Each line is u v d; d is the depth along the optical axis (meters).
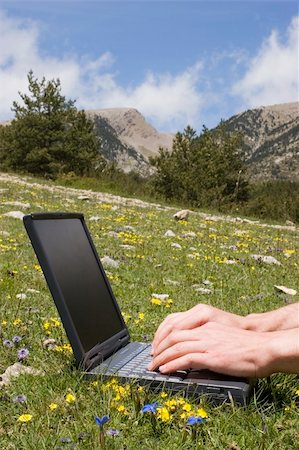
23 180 8.72
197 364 0.88
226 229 5.09
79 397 0.92
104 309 1.09
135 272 2.45
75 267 1.03
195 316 0.98
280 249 3.88
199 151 10.91
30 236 0.92
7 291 1.82
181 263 2.82
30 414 0.87
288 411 0.89
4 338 1.31
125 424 0.83
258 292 2.26
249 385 0.88
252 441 0.80
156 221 4.90
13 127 13.71
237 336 0.88
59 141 13.83
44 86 13.88
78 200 6.09
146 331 1.50
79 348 0.94
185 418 0.81
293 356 0.83
